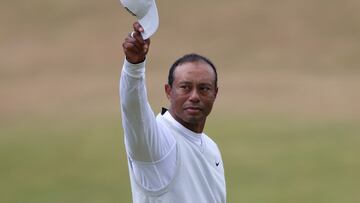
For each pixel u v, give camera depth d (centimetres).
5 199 5603
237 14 15125
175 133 1563
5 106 10525
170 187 1530
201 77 1556
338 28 14488
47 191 5862
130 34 1426
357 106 10050
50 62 13338
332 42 14025
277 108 9975
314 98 10562
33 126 9056
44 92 11431
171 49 13862
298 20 14788
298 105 10150
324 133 8281
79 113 9881
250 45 14012
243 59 13400
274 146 7562
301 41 14088
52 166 6869
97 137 8206
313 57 13438
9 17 15288
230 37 14350
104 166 6800
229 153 7212
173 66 1598
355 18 14725
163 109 1659
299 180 6147
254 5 15338
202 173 1586
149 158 1494
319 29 14475
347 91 11019
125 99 1440
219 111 9700
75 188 5975
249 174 6334
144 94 1445
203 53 13762
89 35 14538
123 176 6397
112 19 15162
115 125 8938
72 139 8150
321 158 7019
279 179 6150
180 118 1577
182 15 15162
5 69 12925
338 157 7038
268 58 13425
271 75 12362
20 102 10794
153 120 1478
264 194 5566
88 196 5647
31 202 5459
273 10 15125
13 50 13938
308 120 9138
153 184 1521
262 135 8162
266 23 14762
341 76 12450
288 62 13250
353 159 6950
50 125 9081
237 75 12325
